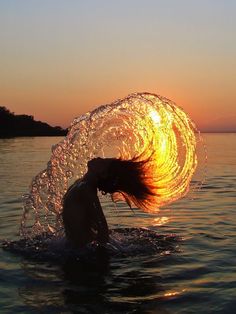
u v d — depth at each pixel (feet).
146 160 25.49
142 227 28.94
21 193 44.78
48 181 27.61
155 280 18.81
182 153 26.86
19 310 15.96
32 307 16.19
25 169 71.41
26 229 27.63
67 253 22.66
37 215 27.63
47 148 148.77
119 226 29.30
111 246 23.59
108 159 24.91
